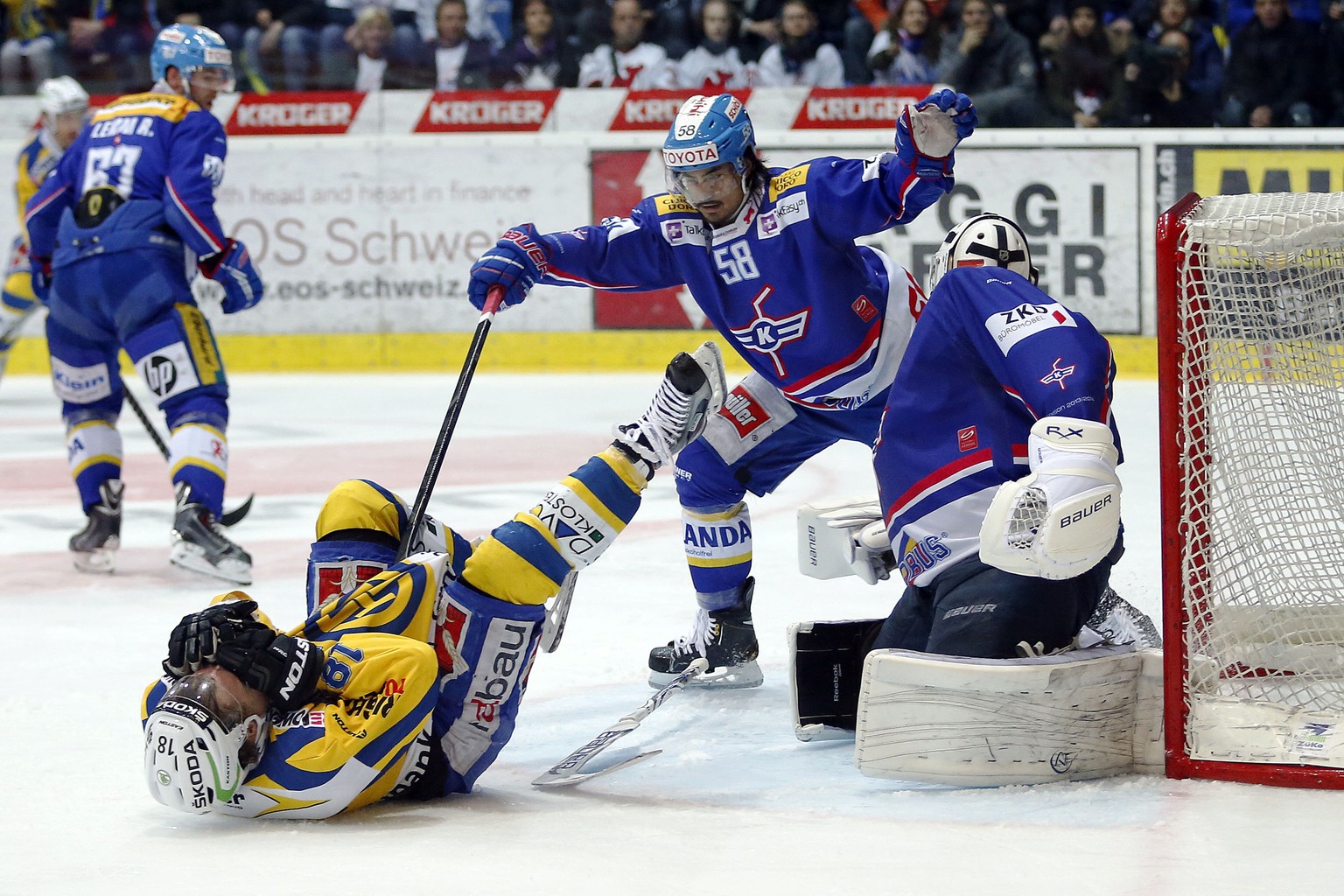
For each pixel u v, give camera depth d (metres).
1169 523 8.74
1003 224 10.33
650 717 11.12
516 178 36.88
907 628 9.70
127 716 11.19
